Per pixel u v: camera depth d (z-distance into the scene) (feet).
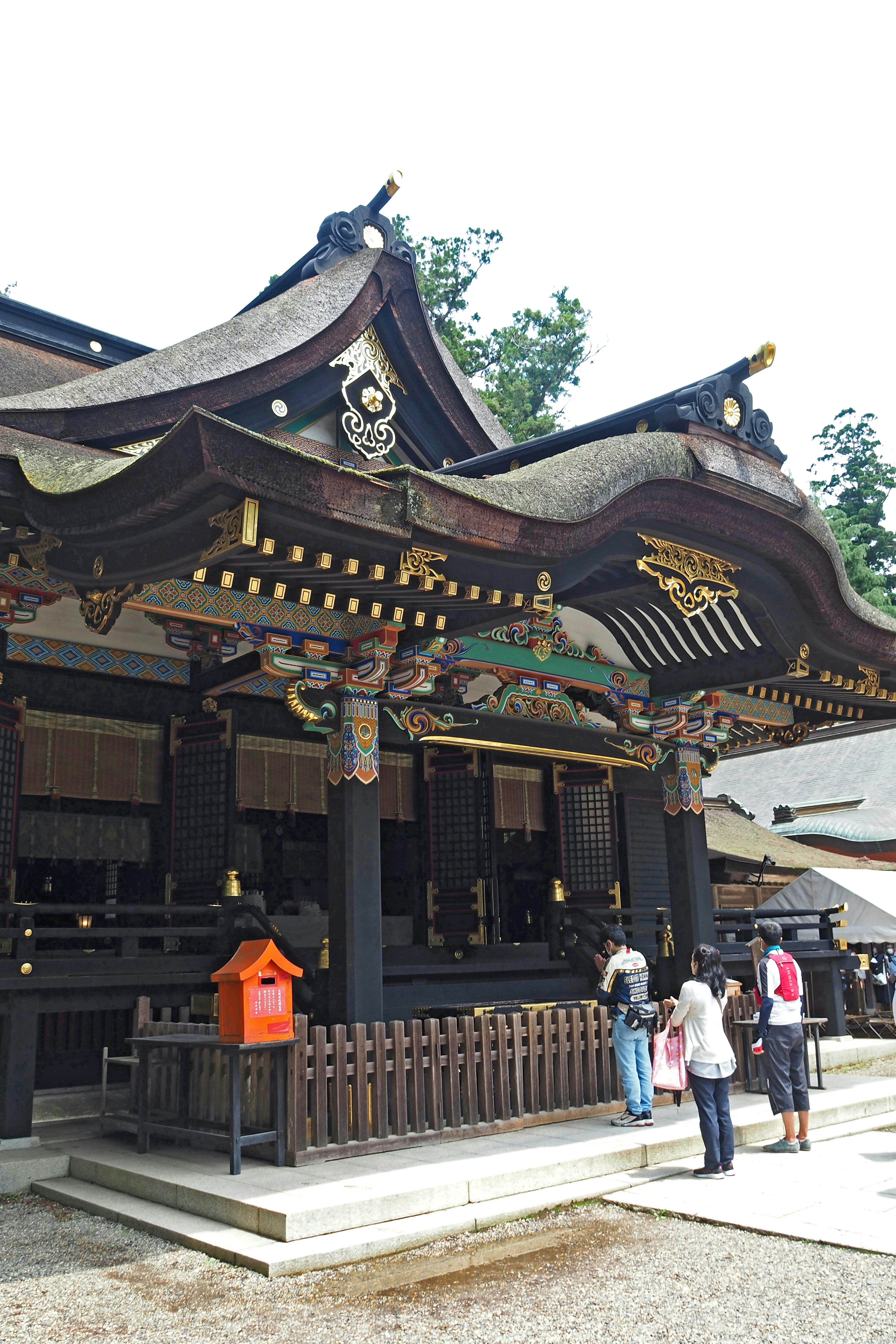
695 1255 17.01
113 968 26.66
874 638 34.65
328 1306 14.94
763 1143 25.94
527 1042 26.25
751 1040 31.45
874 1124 28.68
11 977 24.18
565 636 36.60
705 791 132.57
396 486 21.66
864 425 169.27
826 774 121.90
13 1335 14.15
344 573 22.91
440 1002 33.65
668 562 29.27
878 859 94.43
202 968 28.81
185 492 19.67
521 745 34.50
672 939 38.73
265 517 20.38
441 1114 23.84
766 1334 13.67
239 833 37.78
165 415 29.40
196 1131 21.56
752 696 40.09
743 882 72.28
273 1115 21.35
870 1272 15.90
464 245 117.08
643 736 38.58
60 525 22.75
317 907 37.70
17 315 36.81
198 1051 23.85
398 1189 18.79
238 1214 18.07
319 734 37.04
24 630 32.01
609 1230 18.52
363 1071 22.53
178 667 35.78
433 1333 13.92
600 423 29.68
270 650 27.84
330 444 34.30
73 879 38.60
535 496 24.12
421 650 29.50
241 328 32.04
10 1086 23.94
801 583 31.89
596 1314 14.51
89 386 28.43
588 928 41.42
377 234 35.94
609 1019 28.68
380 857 31.09
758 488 29.32
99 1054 30.83
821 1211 19.24
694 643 36.86
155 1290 15.75
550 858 44.52
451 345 115.03
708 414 28.60
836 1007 44.37
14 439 25.38
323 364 33.22
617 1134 24.23
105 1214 19.76
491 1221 18.80
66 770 33.04
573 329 120.78
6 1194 21.79
